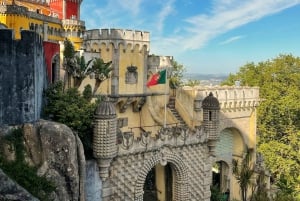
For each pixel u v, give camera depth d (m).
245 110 61.81
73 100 37.03
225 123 59.03
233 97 59.09
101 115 36.47
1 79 30.17
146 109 53.66
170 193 48.81
